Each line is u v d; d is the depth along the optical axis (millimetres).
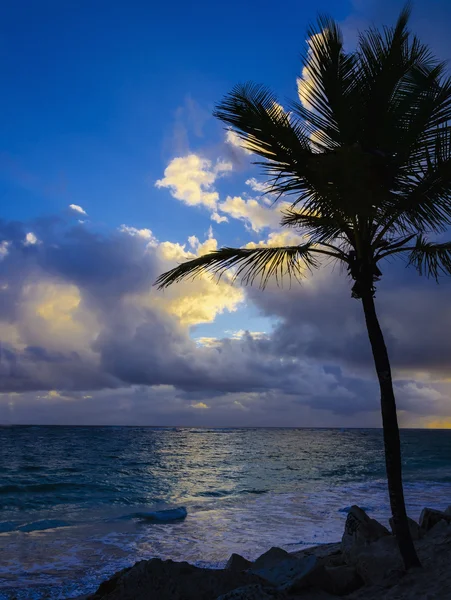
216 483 24531
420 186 5539
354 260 5926
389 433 5750
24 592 7633
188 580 5383
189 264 6555
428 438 116688
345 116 5527
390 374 5754
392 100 5812
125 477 26844
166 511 15078
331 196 5258
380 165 5484
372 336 5785
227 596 4879
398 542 5750
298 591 5355
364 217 5730
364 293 5836
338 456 47094
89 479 25625
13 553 10258
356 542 6992
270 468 33438
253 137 5777
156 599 5180
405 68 5785
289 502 17562
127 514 15297
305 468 33594
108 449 53875
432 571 5430
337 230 6371
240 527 12969
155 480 25625
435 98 5508
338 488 21922
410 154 5523
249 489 21922
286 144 5586
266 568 5949
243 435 121562
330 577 5664
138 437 92688
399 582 5355
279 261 6578
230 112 5793
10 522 14016
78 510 16531
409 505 15672
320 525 13219
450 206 5617
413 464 35594
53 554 10180
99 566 9258
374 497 18734
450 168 5316
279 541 11266
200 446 64375
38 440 71938
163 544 11039
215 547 10773
